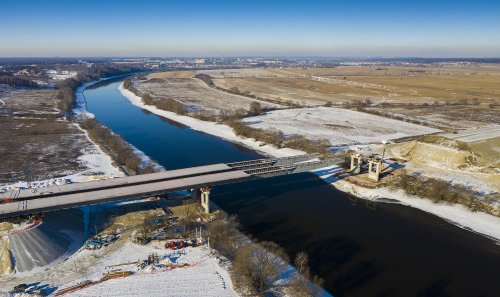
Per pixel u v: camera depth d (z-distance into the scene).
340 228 77.44
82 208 78.81
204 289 55.31
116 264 61.44
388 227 78.50
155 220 75.12
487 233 76.56
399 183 98.50
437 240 73.56
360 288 58.28
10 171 105.94
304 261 63.09
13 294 53.53
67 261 62.50
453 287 59.12
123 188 76.12
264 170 92.69
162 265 61.19
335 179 103.75
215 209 83.25
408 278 61.06
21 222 65.12
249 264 59.16
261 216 81.81
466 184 97.75
